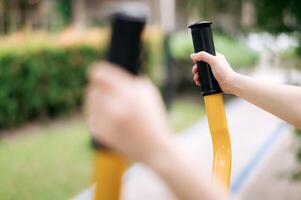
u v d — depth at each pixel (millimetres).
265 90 1335
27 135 6445
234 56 9562
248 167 5141
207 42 1411
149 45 8531
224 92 1404
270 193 4301
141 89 554
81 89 7672
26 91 6641
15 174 4875
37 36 7312
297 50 3607
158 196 4277
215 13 3795
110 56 561
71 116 7652
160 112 566
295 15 3404
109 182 619
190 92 10461
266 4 3531
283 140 6164
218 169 1354
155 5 13453
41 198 4254
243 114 8336
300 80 3592
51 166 5152
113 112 540
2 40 6957
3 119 6387
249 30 3703
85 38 7902
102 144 573
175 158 562
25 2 11234
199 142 6230
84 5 13852
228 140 1396
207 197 567
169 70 7852
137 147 553
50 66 6988
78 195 4340
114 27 566
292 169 4844
